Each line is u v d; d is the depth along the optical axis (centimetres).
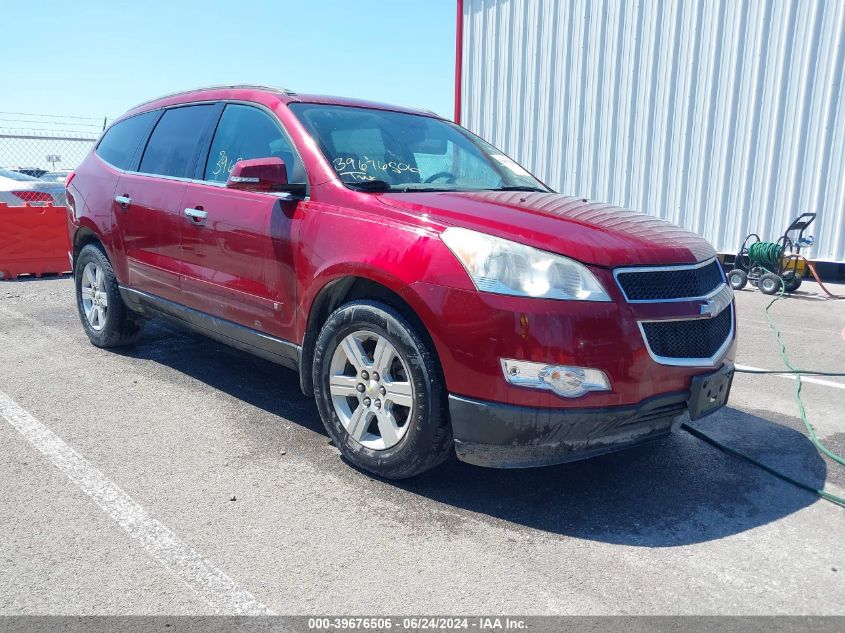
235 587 238
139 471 324
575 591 241
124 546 262
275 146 379
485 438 283
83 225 517
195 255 410
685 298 296
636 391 278
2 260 880
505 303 273
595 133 1123
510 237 285
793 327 691
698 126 1032
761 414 429
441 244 291
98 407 408
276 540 268
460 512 295
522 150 1211
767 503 310
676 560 262
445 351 285
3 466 327
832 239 959
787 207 984
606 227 308
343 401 334
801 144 959
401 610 228
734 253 1031
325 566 252
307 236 337
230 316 393
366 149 377
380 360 310
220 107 428
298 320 349
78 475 319
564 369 269
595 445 285
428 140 419
